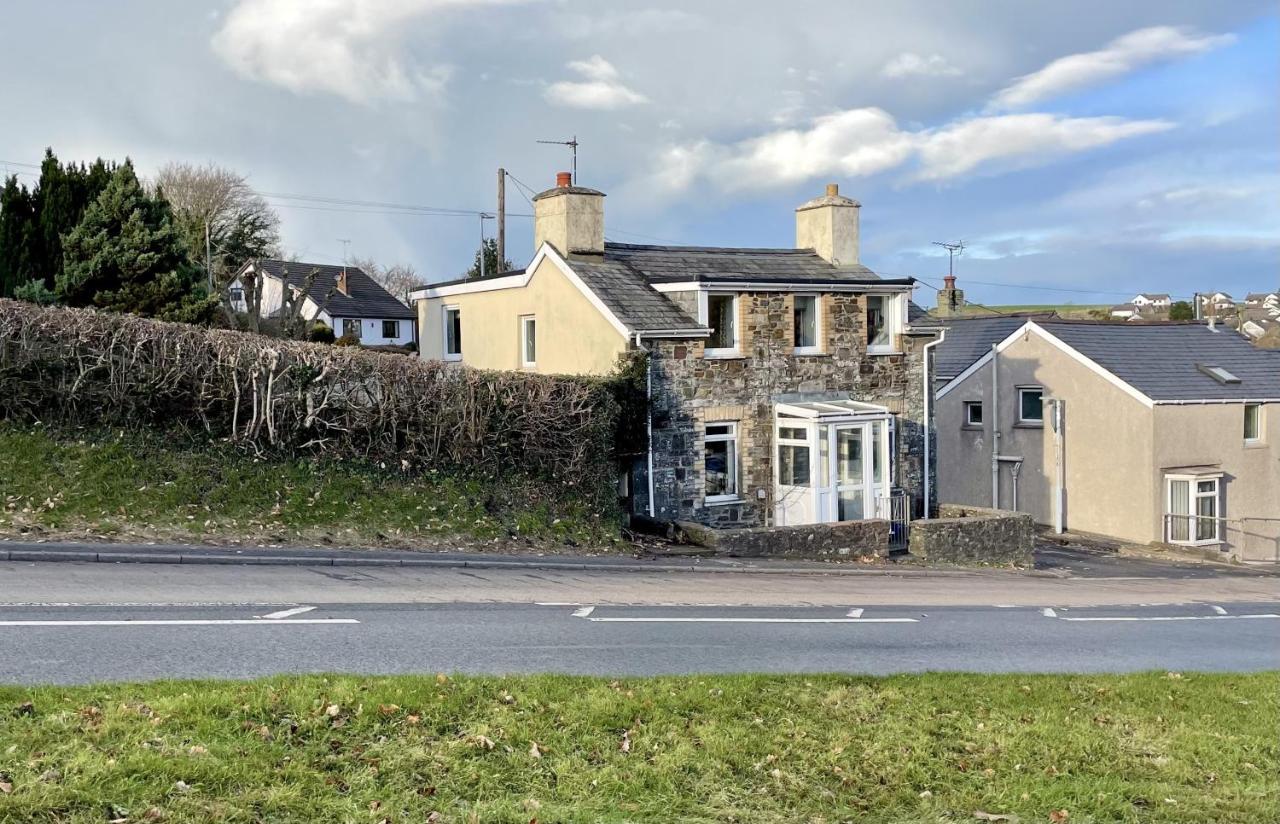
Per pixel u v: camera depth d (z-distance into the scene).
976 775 8.05
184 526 16.28
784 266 27.66
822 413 23.83
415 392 20.19
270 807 6.12
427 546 17.73
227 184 71.31
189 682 7.96
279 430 19.25
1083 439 33.78
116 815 5.79
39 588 11.93
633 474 22.75
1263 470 34.38
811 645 12.10
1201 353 36.06
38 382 17.78
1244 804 8.00
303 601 12.46
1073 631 15.02
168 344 18.73
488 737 7.47
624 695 8.63
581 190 24.92
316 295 69.00
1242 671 12.74
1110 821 7.51
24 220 32.19
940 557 24.33
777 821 6.89
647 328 22.55
